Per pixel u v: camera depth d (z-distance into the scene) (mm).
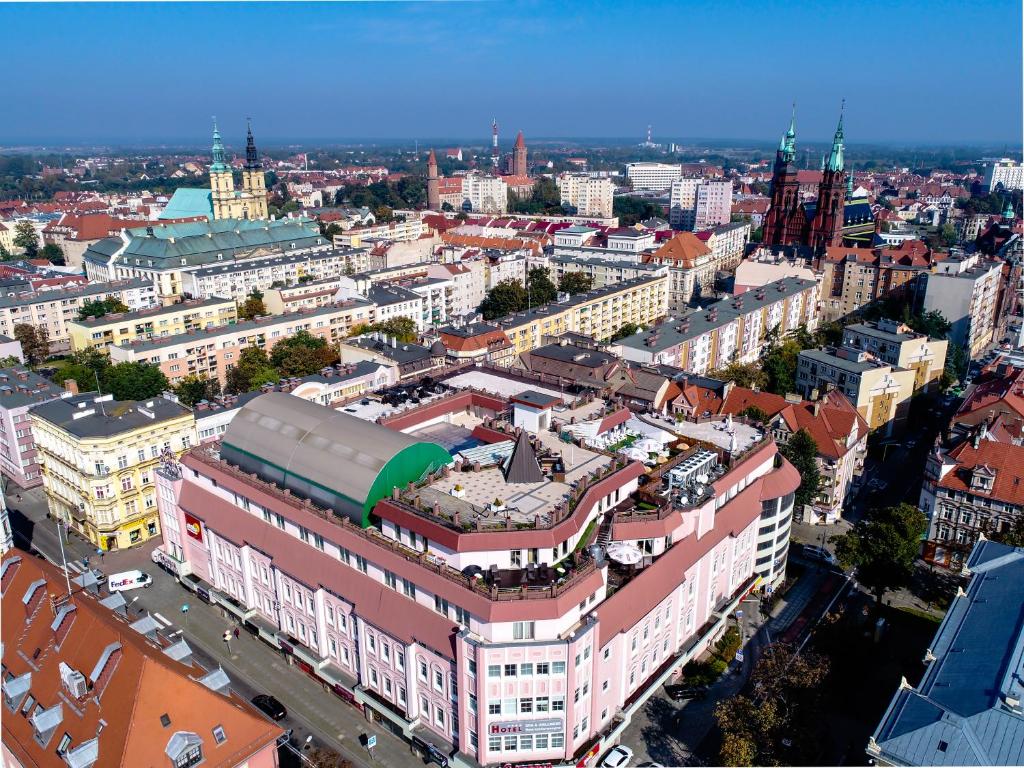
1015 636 86875
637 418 134250
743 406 171625
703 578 114188
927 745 75000
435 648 90375
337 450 107125
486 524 90625
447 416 139125
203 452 125312
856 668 112312
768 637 123438
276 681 112000
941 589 139000
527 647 84688
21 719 85625
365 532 99312
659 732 103125
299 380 177000
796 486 132000
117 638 82562
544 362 183875
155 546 149250
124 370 197500
